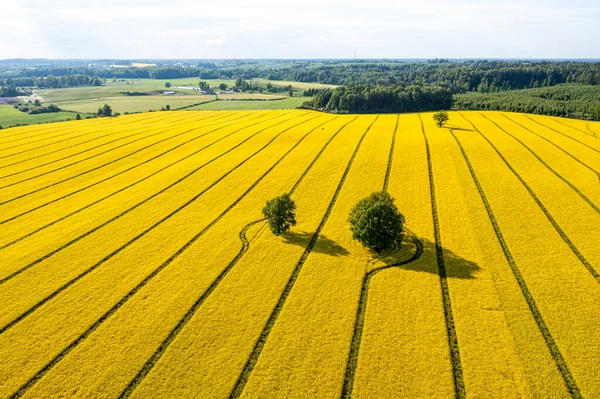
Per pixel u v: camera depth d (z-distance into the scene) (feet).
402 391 81.15
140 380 86.94
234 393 82.94
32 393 83.92
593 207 161.27
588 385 81.20
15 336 100.63
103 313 108.37
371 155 235.20
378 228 126.52
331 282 118.01
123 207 177.88
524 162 216.13
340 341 94.84
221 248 140.05
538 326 97.71
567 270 119.14
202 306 109.09
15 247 144.46
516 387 81.41
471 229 145.59
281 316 104.01
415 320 100.73
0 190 201.98
